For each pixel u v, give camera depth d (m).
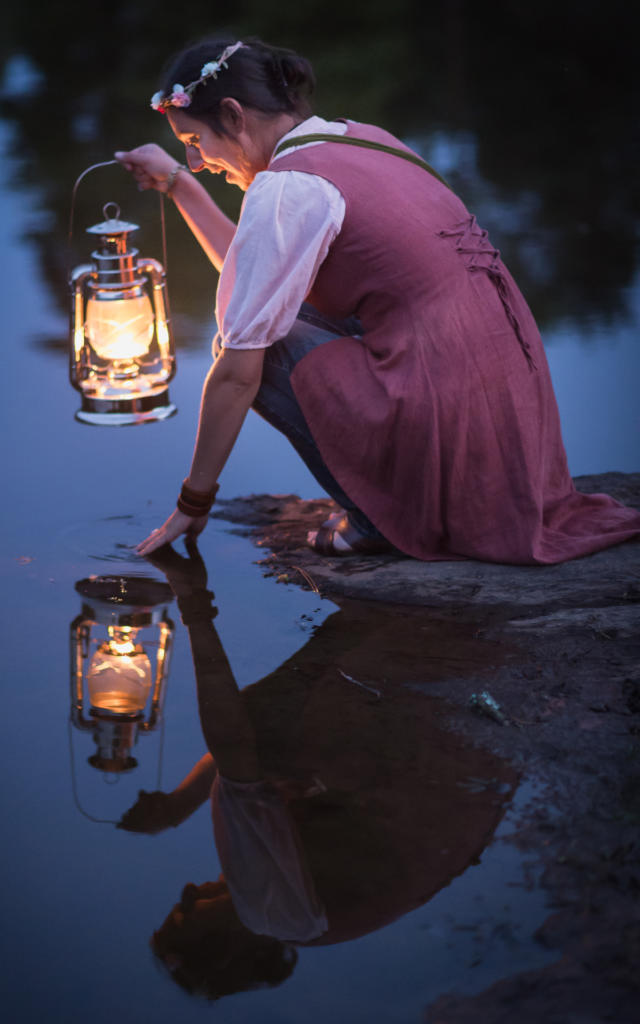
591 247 4.48
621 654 1.88
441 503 2.25
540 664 1.86
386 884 1.32
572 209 5.00
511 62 8.88
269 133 2.21
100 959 1.22
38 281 4.33
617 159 5.82
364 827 1.43
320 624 2.06
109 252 2.43
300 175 2.08
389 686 1.81
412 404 2.14
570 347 3.57
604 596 2.11
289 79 2.21
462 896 1.29
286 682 1.83
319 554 2.41
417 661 1.89
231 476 2.95
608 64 8.59
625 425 3.09
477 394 2.15
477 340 2.14
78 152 6.48
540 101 7.45
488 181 5.52
